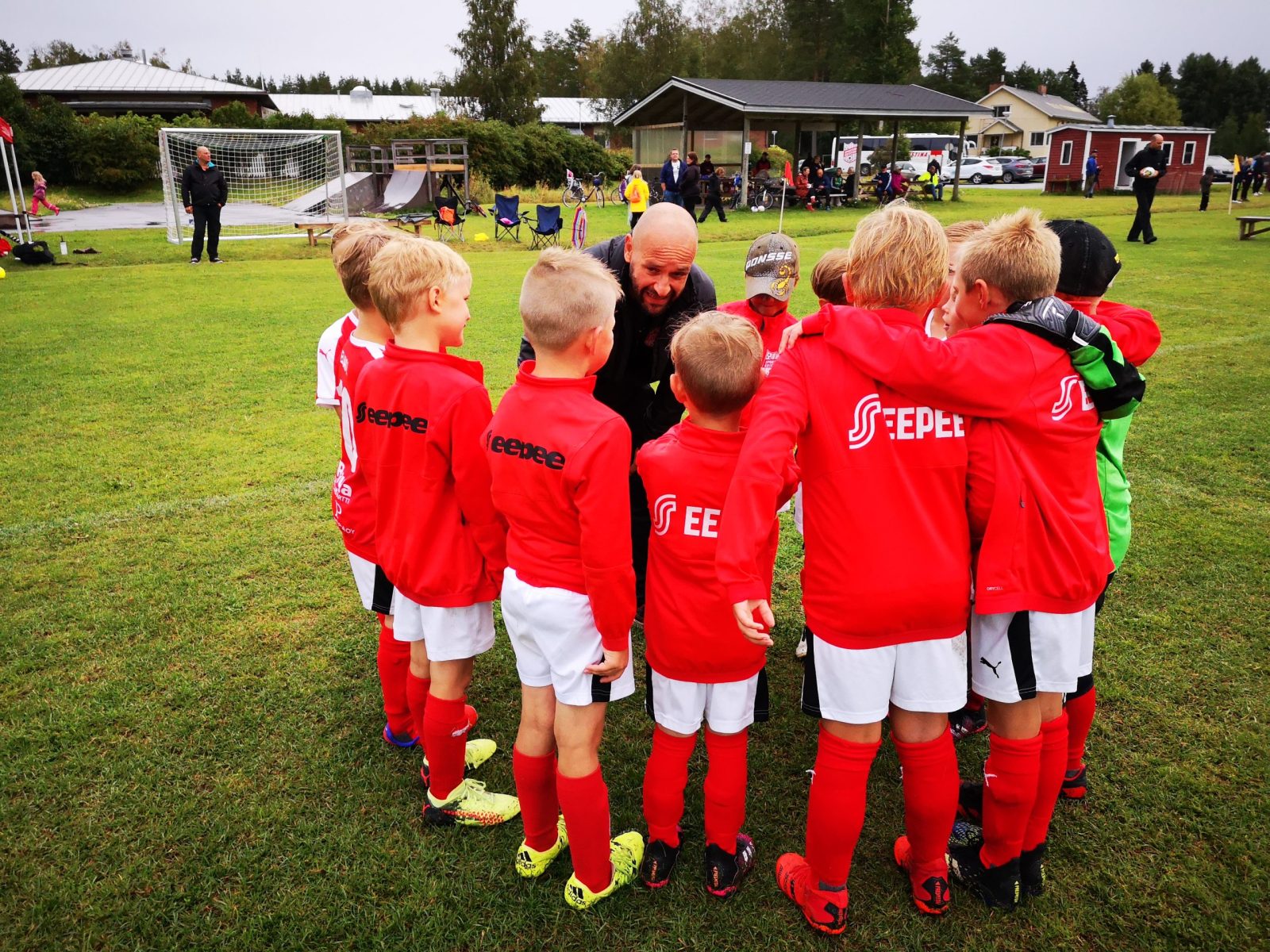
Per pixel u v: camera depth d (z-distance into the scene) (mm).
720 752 2051
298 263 15047
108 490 4758
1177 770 2512
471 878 2176
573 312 1829
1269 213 21875
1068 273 2133
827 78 60969
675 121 29266
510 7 48219
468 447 2053
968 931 2010
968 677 2016
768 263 2697
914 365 1724
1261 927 1990
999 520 1843
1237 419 5652
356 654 3193
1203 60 87750
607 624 1876
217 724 2781
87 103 43719
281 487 4820
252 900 2094
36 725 2748
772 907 2094
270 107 50406
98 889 2121
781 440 1741
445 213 18609
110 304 10656
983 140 61094
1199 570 3693
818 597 1875
